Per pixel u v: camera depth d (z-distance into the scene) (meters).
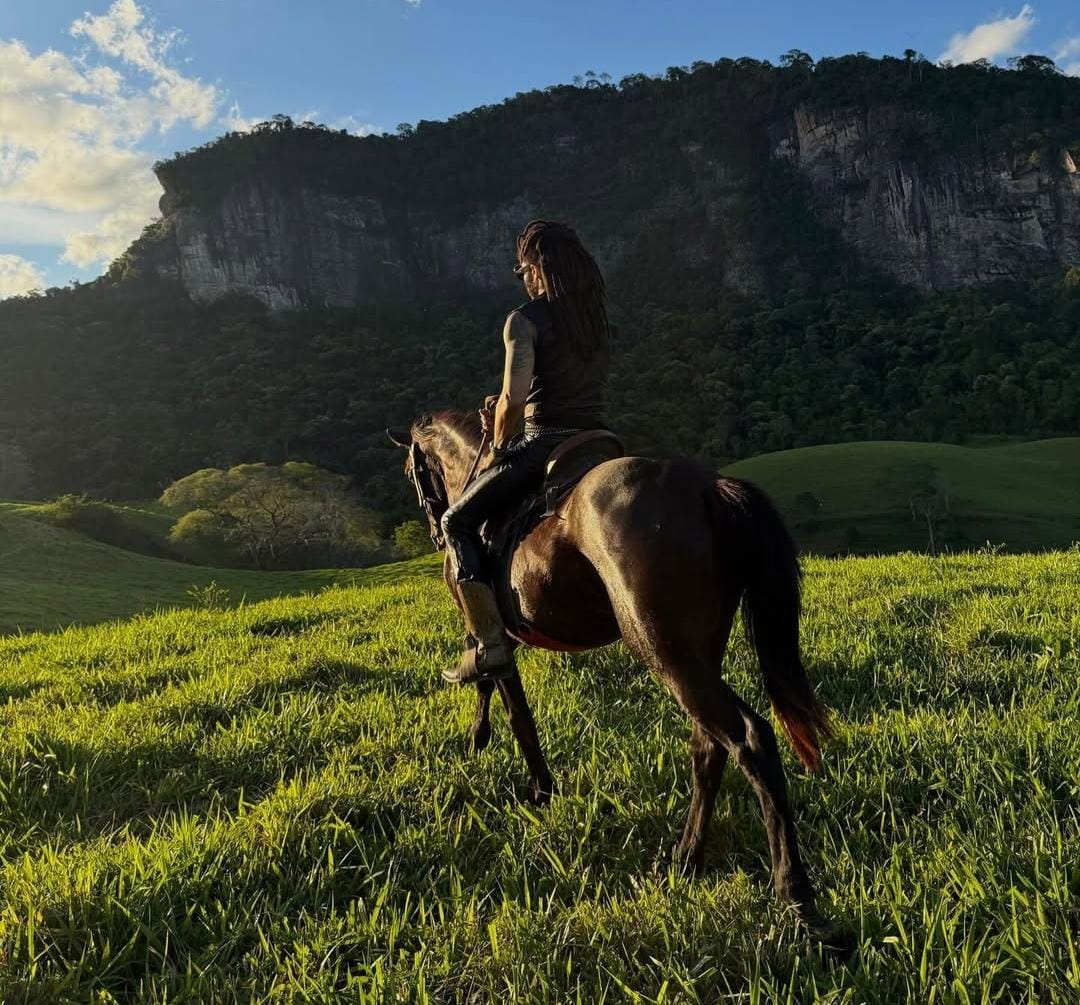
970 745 4.07
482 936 2.88
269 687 6.24
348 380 187.38
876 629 6.83
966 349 158.88
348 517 76.69
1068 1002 2.29
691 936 2.78
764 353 174.25
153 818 4.09
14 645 10.37
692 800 3.34
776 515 3.01
